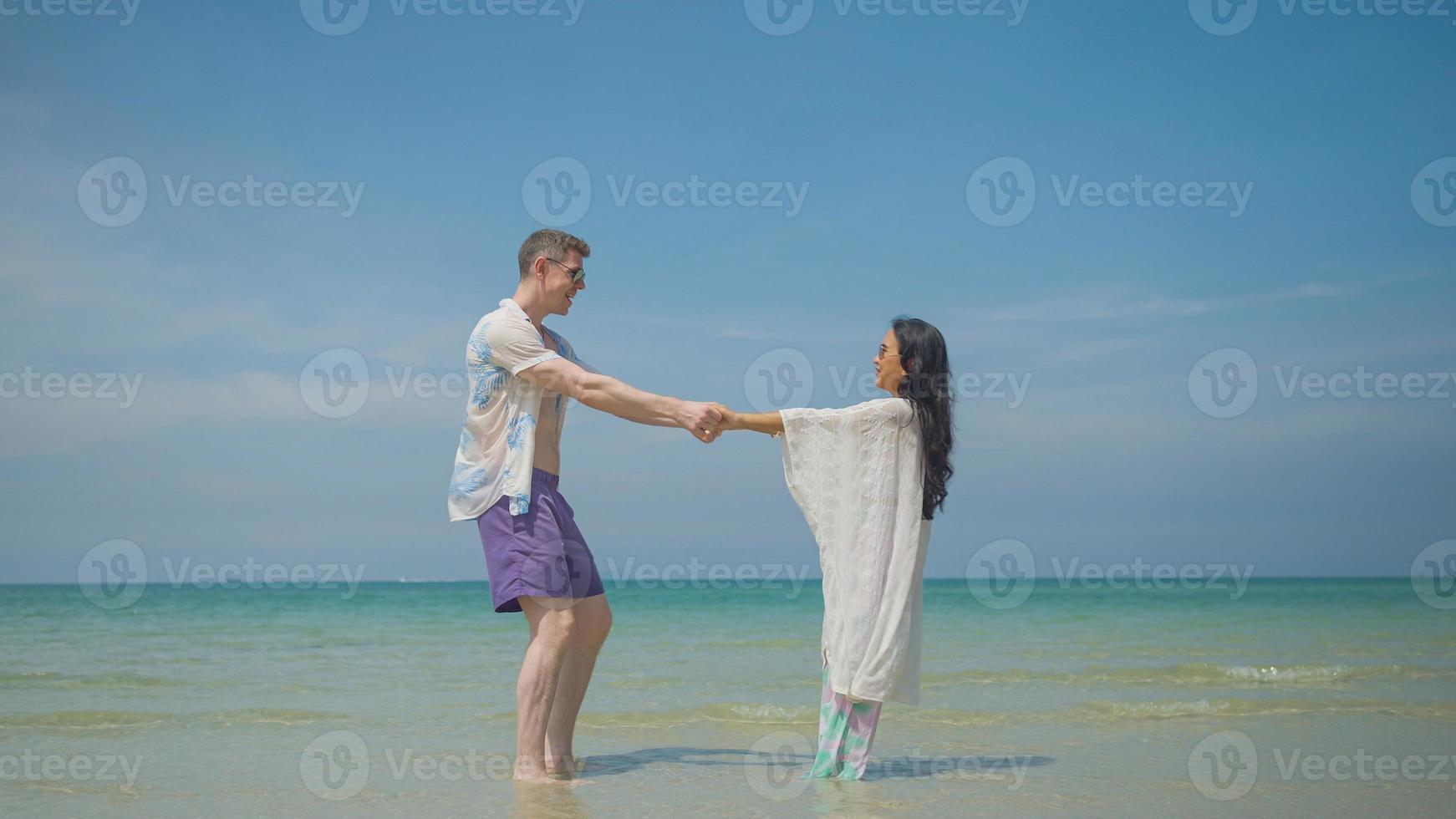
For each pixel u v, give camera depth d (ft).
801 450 12.17
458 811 10.58
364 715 18.11
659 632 42.91
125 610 65.51
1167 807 10.81
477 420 12.42
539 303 12.92
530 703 12.30
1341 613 58.70
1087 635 39.11
